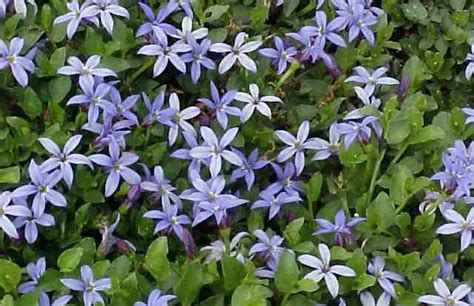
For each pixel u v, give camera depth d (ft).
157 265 0.97
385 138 1.08
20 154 1.05
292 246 1.01
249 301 0.94
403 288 1.00
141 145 1.07
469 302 0.99
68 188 1.02
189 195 1.02
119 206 1.04
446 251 1.05
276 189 1.05
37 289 0.96
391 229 1.04
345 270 0.98
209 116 1.08
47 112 1.06
